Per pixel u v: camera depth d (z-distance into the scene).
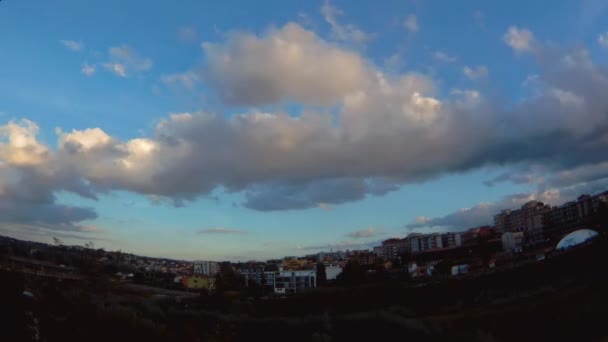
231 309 70.12
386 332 48.69
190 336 46.22
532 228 183.62
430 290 71.62
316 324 53.94
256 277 157.62
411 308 63.75
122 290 75.31
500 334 43.53
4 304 27.66
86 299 46.06
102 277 76.06
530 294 57.28
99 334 37.66
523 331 42.75
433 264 133.00
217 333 51.78
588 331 39.19
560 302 48.22
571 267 65.56
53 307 40.72
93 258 99.56
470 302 60.44
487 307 55.31
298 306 72.75
